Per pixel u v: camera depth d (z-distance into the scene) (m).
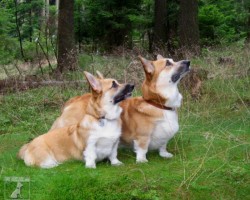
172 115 2.73
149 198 2.33
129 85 2.62
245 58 4.62
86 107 2.72
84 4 8.45
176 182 2.48
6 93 4.56
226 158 2.75
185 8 6.31
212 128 3.28
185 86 3.91
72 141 2.71
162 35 8.06
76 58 5.35
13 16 9.55
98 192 2.38
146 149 2.77
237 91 3.91
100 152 2.69
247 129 3.25
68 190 2.39
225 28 7.58
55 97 4.23
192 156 2.84
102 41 8.46
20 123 3.74
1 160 2.88
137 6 8.43
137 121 2.74
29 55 7.62
